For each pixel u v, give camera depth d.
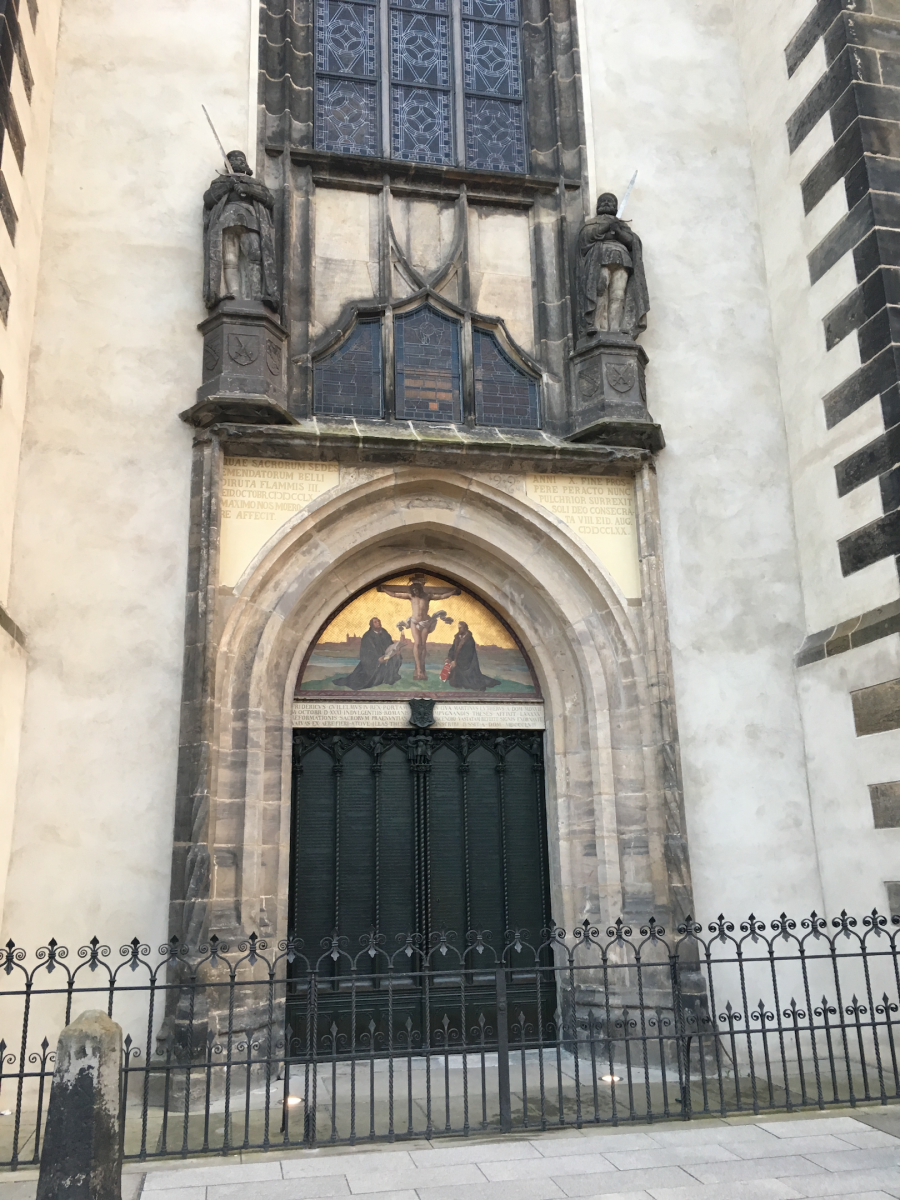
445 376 11.27
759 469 11.55
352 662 10.83
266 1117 6.70
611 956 9.77
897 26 11.18
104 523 9.83
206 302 10.30
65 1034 5.10
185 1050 8.27
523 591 11.12
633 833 10.16
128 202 10.73
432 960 10.30
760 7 12.55
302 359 10.72
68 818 9.11
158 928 9.04
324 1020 9.85
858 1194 5.82
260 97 11.41
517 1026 10.30
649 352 11.65
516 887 10.71
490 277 11.74
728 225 12.30
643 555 10.71
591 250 11.33
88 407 10.07
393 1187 5.95
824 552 10.91
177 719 9.55
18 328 9.62
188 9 11.50
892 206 10.49
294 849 10.23
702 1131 7.06
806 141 11.55
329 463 10.38
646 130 12.39
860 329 10.53
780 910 10.31
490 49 12.73
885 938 9.49
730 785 10.56
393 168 11.58
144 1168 6.36
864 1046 9.64
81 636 9.52
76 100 10.91
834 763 10.35
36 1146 6.45
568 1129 7.13
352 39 12.28
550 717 10.97
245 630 9.87
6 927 8.75
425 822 10.59
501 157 12.32
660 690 10.23
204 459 9.91
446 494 10.82
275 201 11.04
